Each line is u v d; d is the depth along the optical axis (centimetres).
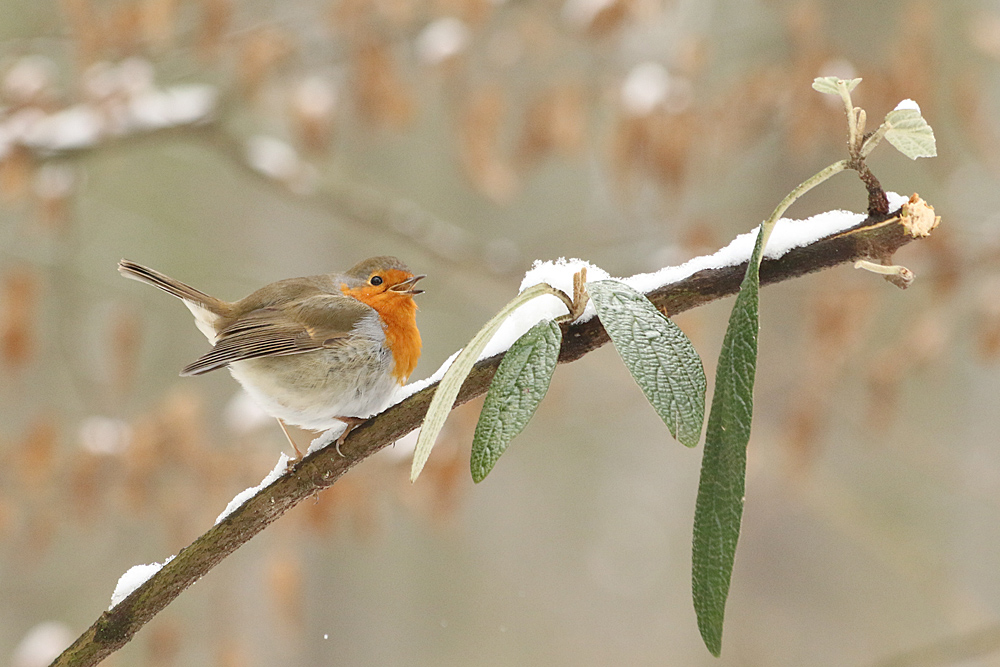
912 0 1218
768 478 1414
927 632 1504
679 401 243
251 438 1089
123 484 1058
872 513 1410
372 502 1094
